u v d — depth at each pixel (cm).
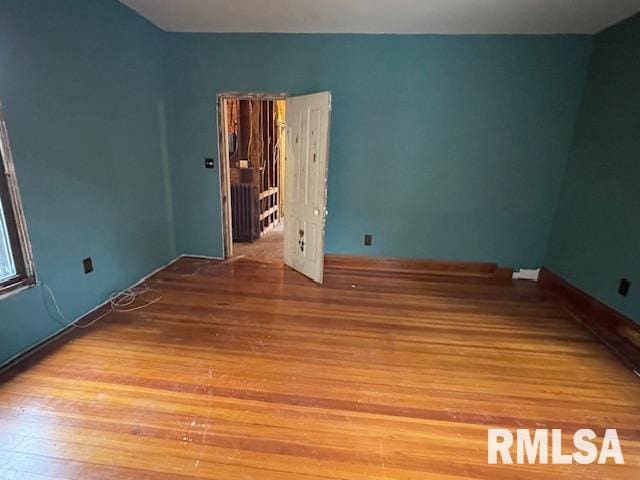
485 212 407
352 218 424
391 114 388
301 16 323
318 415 196
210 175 419
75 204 278
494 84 371
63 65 258
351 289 367
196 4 304
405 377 231
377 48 372
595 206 332
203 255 449
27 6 227
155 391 210
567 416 201
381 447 177
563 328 302
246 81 390
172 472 159
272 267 424
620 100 309
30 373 221
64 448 170
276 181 656
